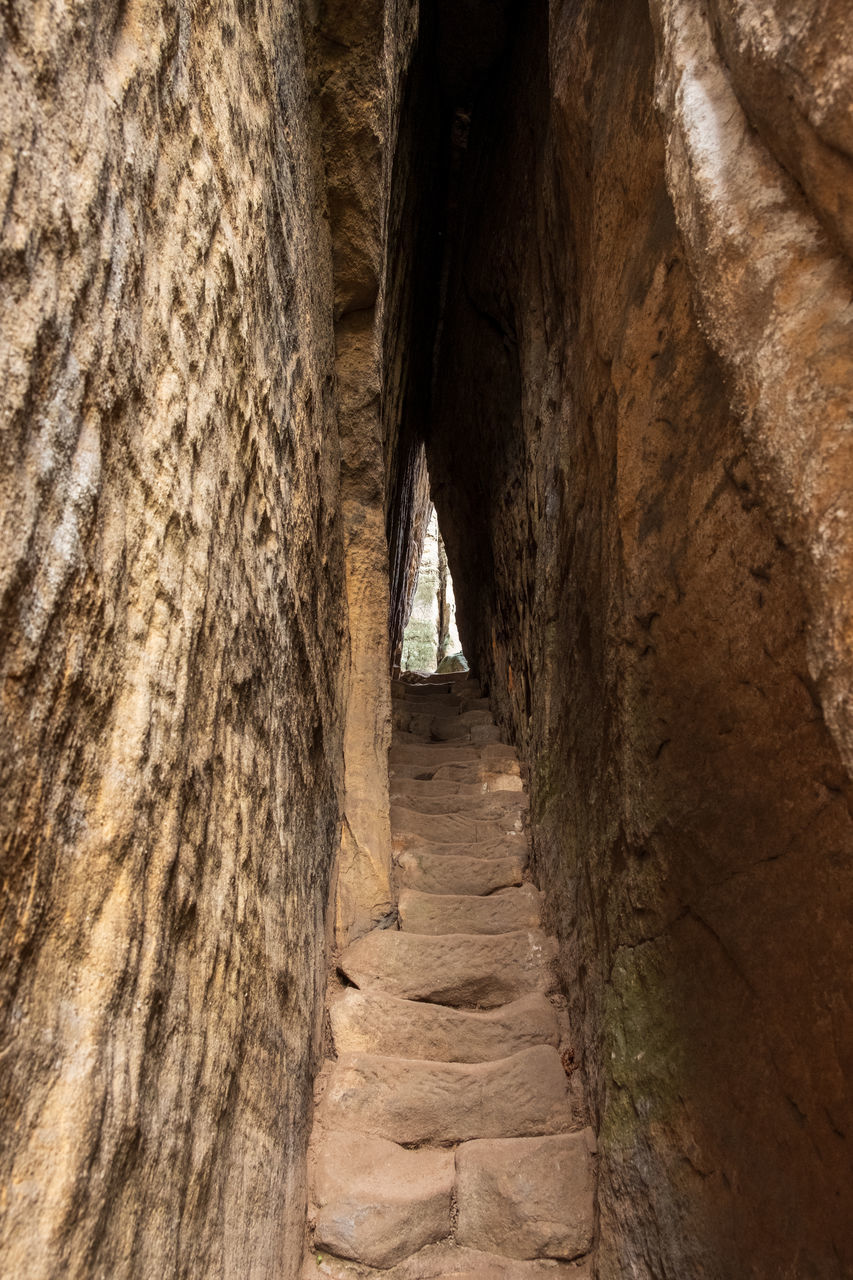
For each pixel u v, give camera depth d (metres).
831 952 0.96
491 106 4.88
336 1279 1.72
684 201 1.14
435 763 3.88
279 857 1.57
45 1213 0.62
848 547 0.80
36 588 0.65
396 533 6.02
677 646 1.45
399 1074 2.12
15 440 0.62
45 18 0.70
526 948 2.53
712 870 1.29
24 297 0.64
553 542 2.81
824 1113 0.96
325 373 2.55
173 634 0.96
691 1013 1.35
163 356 0.97
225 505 1.22
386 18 2.60
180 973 0.97
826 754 1.00
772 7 0.90
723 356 1.03
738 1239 1.13
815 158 0.86
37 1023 0.64
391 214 3.58
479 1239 1.83
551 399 2.96
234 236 1.32
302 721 1.91
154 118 0.96
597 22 2.08
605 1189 1.67
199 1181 1.01
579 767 2.28
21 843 0.63
